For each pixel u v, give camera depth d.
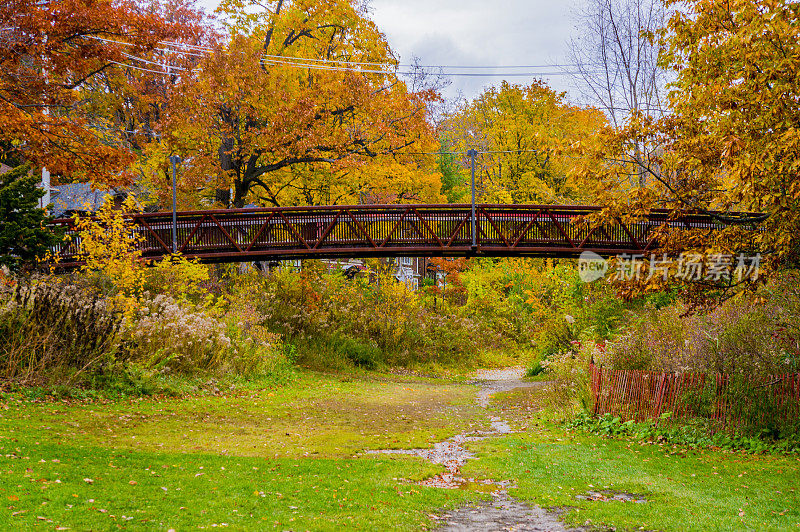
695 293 9.80
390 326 27.34
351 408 14.64
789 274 10.88
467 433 11.61
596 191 10.42
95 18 15.89
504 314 34.56
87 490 6.02
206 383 14.84
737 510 6.41
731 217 9.87
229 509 5.88
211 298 19.64
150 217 21.25
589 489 7.40
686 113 9.77
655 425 10.62
